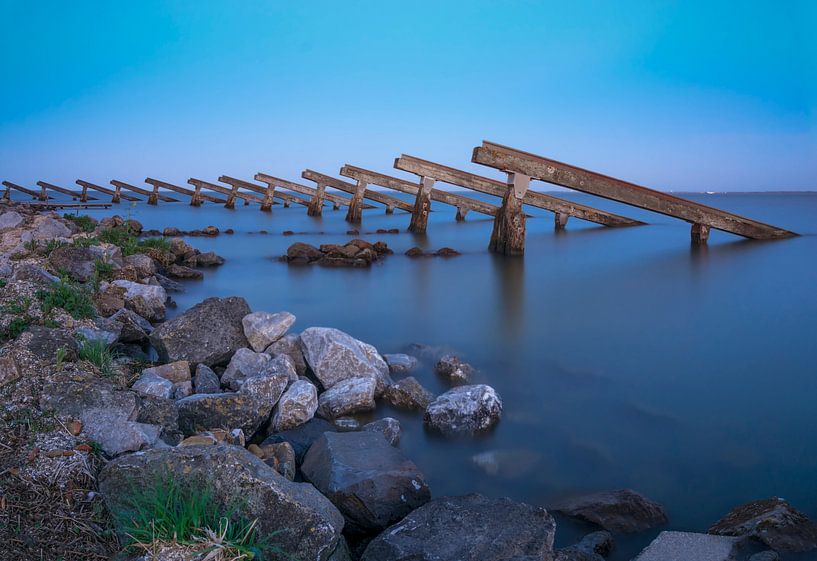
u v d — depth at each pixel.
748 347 7.11
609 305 9.81
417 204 23.53
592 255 16.03
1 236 12.54
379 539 3.06
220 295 10.71
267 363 5.71
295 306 9.95
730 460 4.31
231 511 2.91
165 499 2.94
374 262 15.24
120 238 13.96
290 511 2.94
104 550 2.85
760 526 3.20
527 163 15.06
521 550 2.95
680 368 6.42
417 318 9.07
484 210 31.48
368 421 5.05
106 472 3.17
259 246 19.14
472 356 7.07
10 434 3.55
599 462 4.36
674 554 3.08
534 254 16.50
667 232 22.88
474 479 4.17
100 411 3.84
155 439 3.79
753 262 14.12
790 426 4.84
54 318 5.79
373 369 5.71
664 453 4.46
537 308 9.71
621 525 3.50
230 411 4.51
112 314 7.34
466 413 4.90
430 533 3.08
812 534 3.15
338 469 3.72
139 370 5.56
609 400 5.56
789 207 46.81
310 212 33.56
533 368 6.58
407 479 3.67
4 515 2.93
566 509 3.69
